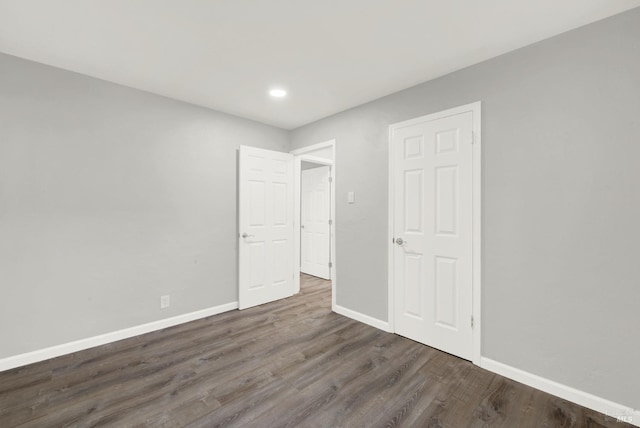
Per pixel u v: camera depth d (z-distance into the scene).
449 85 2.44
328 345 2.58
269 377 2.09
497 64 2.17
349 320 3.16
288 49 2.13
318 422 1.66
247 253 3.54
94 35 1.95
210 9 1.70
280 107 3.24
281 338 2.72
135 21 1.81
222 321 3.13
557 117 1.91
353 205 3.19
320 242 5.20
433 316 2.53
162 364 2.26
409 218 2.69
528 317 2.02
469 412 1.75
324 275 5.10
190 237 3.14
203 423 1.64
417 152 2.64
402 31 1.91
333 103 3.11
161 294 2.94
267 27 1.87
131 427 1.61
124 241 2.71
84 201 2.50
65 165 2.41
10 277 2.19
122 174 2.70
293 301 3.82
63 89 2.40
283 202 3.93
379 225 2.94
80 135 2.48
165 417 1.69
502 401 1.84
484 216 2.22
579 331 1.83
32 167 2.27
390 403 1.82
